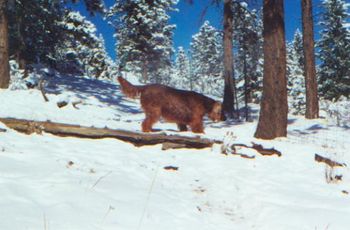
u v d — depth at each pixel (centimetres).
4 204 529
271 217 657
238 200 737
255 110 2797
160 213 607
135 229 539
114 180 707
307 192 777
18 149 798
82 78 3291
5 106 1739
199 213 653
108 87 3072
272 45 1267
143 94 1141
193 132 1174
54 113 1758
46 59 3300
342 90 3641
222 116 1205
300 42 5247
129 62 5306
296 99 3119
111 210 577
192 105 1163
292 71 4297
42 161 737
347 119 2134
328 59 3684
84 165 768
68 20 3519
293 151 1061
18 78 2358
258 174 868
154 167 842
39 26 2959
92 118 1800
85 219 534
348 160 1071
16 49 2839
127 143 974
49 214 527
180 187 762
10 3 2552
